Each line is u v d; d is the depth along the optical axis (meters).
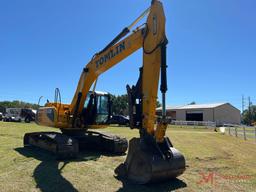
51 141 12.70
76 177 9.00
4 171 9.42
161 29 8.45
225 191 8.06
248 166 11.75
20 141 17.31
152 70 8.59
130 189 7.90
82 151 14.38
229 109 76.25
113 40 10.88
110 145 14.04
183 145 18.81
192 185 8.50
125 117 46.34
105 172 9.72
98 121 14.45
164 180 8.66
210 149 17.06
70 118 13.81
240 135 30.95
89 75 12.62
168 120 8.20
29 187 7.84
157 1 8.69
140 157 8.36
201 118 76.50
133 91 9.06
